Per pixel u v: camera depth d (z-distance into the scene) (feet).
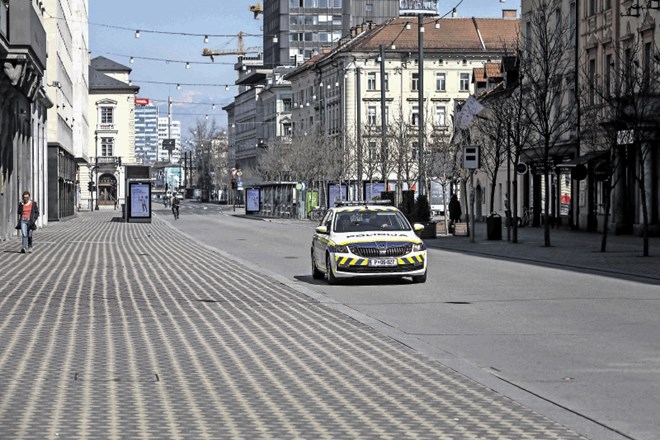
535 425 28.71
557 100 198.49
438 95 371.35
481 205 264.11
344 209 82.74
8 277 84.74
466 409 30.99
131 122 520.42
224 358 41.29
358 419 29.58
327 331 50.06
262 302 64.85
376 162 271.28
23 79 141.38
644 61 159.74
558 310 58.80
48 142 254.06
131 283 79.66
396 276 79.46
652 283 77.10
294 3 598.75
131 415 30.07
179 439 27.07
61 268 96.27
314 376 36.96
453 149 200.54
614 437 27.22
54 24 247.70
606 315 56.08
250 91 597.11
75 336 47.85
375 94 371.97
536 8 203.92
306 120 446.19
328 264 78.64
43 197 224.12
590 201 185.57
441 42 370.53
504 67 224.74
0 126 143.02
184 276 87.15
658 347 44.21
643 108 116.16
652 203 159.63
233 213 381.40
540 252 119.85
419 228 81.30
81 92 372.38
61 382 35.45
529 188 225.35
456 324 52.90
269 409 31.01
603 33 177.17
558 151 194.70
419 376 36.94
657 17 155.43
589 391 34.12
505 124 160.76
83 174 502.79
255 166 563.48
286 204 307.58
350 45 375.86
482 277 83.71
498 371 38.32
